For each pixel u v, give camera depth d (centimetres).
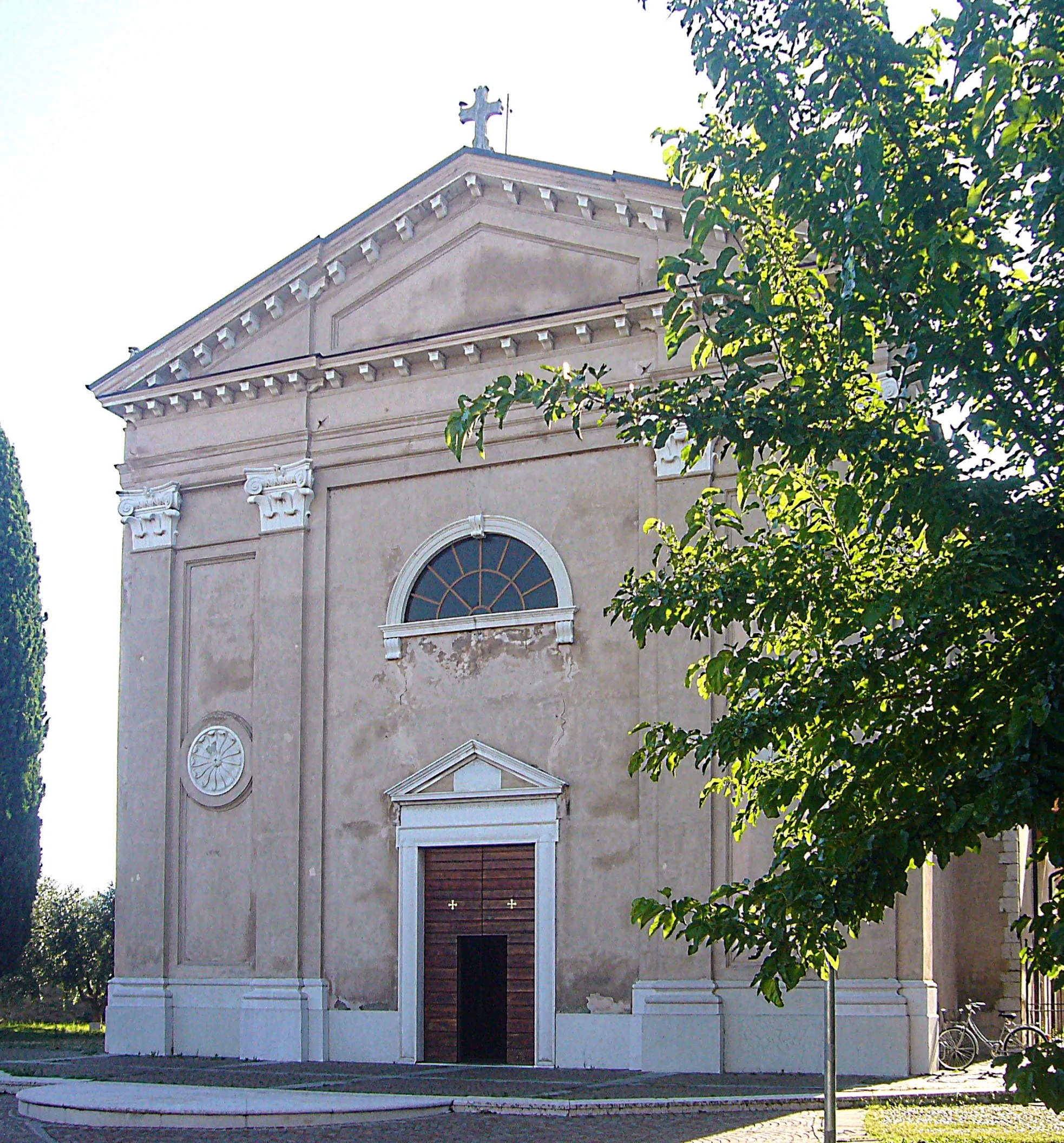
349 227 2488
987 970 2486
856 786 840
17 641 3344
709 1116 1616
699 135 958
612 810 2152
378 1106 1650
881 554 917
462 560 2361
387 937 2280
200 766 2483
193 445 2589
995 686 808
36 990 4494
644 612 921
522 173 2366
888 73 898
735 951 981
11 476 3409
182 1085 1938
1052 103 823
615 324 2242
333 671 2406
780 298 951
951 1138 1369
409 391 2428
